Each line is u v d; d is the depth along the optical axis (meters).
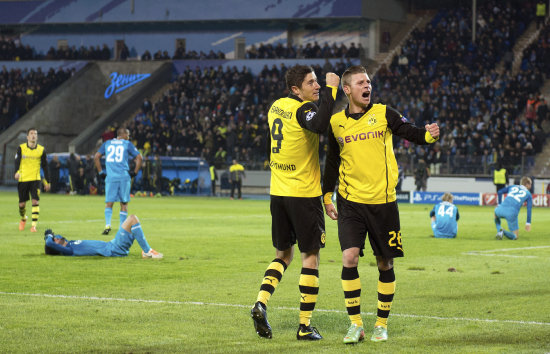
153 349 7.67
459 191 48.69
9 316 9.35
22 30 72.06
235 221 27.64
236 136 56.12
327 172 8.71
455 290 11.69
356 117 8.34
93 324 8.89
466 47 58.47
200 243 19.34
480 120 51.81
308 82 8.51
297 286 12.00
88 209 33.88
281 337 8.31
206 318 9.31
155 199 47.25
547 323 9.05
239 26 67.50
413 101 54.03
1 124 65.56
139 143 58.62
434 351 7.61
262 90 60.12
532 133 49.72
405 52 59.22
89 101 67.00
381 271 8.38
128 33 70.19
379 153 8.27
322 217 8.54
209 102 60.88
